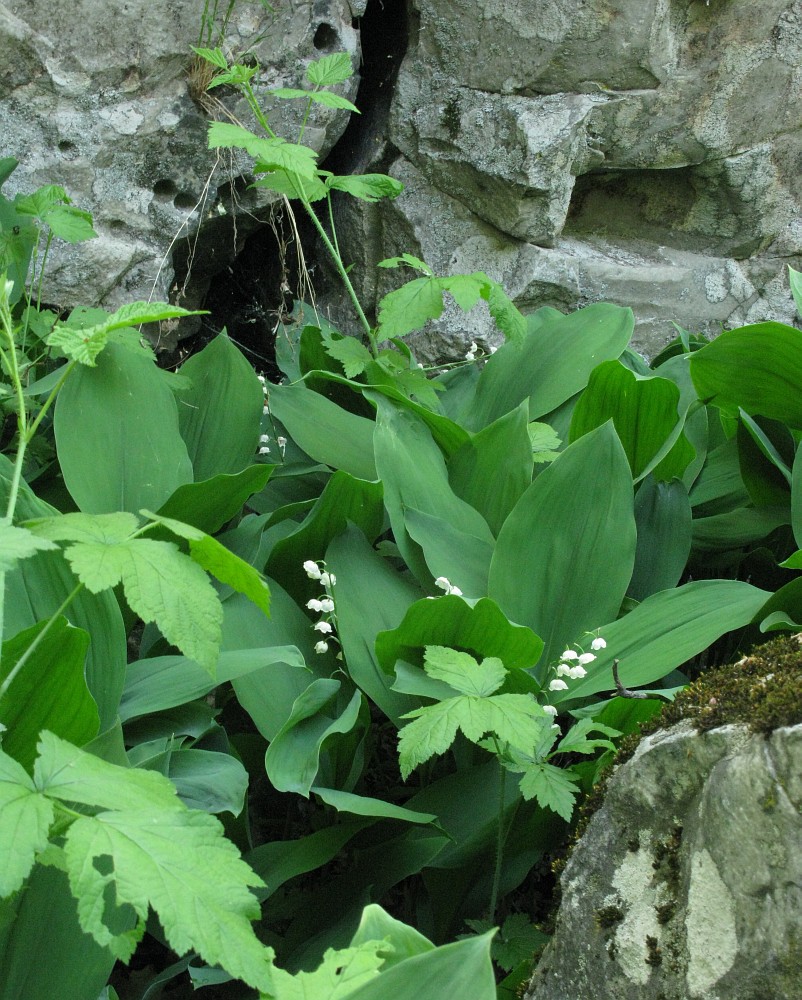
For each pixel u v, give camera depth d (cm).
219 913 128
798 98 219
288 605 181
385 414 188
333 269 226
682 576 196
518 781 173
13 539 145
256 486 182
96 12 203
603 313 202
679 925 159
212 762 171
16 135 203
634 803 162
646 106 216
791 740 156
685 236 226
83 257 205
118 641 171
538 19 212
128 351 187
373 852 174
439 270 221
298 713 172
